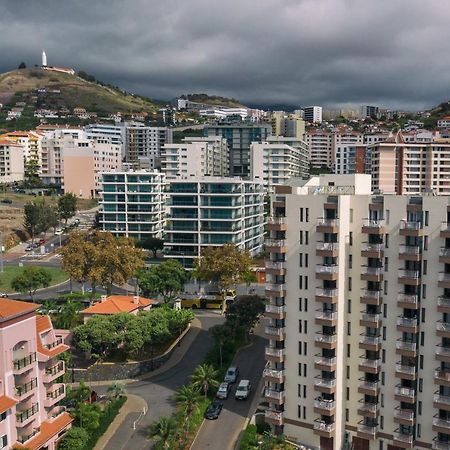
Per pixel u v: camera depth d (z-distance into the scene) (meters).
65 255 136.25
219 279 135.38
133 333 101.44
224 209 169.62
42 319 79.12
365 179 92.38
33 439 71.50
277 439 78.81
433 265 72.00
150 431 79.62
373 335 77.06
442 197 70.62
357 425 79.06
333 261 76.38
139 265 139.00
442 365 72.44
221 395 93.44
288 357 81.00
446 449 71.62
